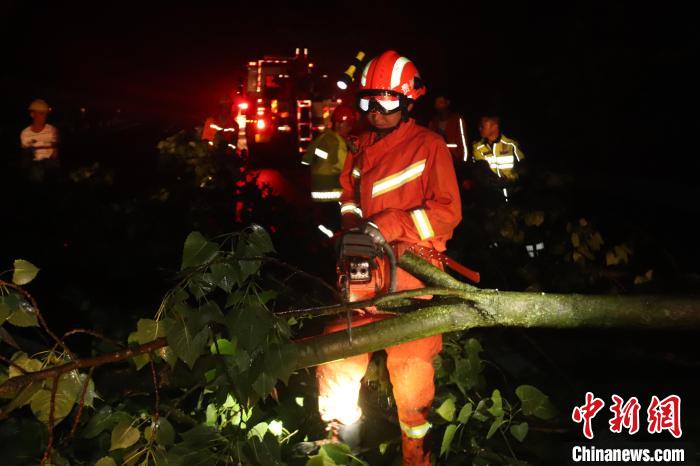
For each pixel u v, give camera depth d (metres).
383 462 4.14
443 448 3.72
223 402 3.50
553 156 15.78
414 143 3.76
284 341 3.28
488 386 5.43
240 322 3.14
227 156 9.89
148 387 4.34
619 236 7.48
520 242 6.82
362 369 3.88
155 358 3.47
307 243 7.46
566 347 6.32
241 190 8.07
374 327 3.53
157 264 7.15
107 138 20.30
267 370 3.20
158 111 26.38
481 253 6.82
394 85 3.76
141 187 10.04
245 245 3.22
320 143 8.05
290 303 5.27
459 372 4.11
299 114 15.98
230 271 3.20
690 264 8.13
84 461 3.88
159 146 11.14
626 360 6.04
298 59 16.69
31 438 3.44
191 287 3.18
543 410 3.83
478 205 7.02
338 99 16.05
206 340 3.15
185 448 3.24
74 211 7.21
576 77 16.05
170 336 3.11
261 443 3.29
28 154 8.60
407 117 3.84
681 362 5.98
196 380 3.81
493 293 3.57
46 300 6.77
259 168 15.73
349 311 3.51
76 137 18.81
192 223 7.54
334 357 3.53
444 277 3.67
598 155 15.17
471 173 7.57
